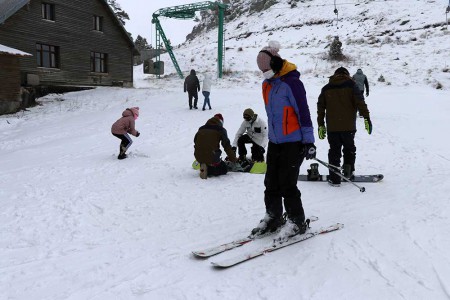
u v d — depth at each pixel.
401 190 5.83
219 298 2.99
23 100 20.03
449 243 3.81
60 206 5.54
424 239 3.92
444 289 3.01
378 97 19.97
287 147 4.01
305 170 7.55
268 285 3.15
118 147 10.57
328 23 49.66
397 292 3.00
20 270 3.58
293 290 3.07
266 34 51.53
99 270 3.54
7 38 21.19
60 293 3.15
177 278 3.33
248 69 35.72
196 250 3.91
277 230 4.29
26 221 4.94
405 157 8.20
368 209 5.01
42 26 23.05
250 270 3.42
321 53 35.22
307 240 4.03
